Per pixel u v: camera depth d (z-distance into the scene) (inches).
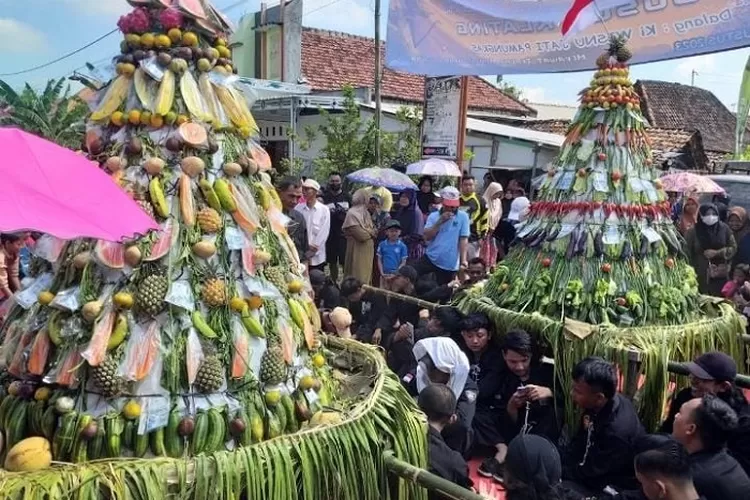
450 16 264.8
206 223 99.0
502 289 213.5
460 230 299.3
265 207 110.9
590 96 215.0
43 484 82.3
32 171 75.1
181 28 103.2
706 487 122.1
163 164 98.8
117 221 76.5
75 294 95.2
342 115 561.9
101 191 78.5
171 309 94.6
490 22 253.0
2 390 100.6
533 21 242.7
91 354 90.4
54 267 100.8
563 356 181.6
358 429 100.9
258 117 623.8
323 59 732.7
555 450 120.2
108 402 92.1
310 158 593.3
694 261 306.7
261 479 89.9
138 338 93.3
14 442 95.0
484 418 180.5
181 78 102.2
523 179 556.1
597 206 204.5
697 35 204.7
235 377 97.0
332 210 371.6
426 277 269.6
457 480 131.4
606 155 208.8
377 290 243.6
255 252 102.8
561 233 206.2
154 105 100.1
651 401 177.0
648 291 199.0
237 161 105.3
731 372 153.9
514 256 220.1
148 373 92.7
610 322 193.5
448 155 421.7
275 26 602.9
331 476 96.6
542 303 199.0
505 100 824.3
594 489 149.6
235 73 112.2
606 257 200.8
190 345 94.3
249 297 101.2
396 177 369.4
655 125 967.0
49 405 93.4
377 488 101.4
